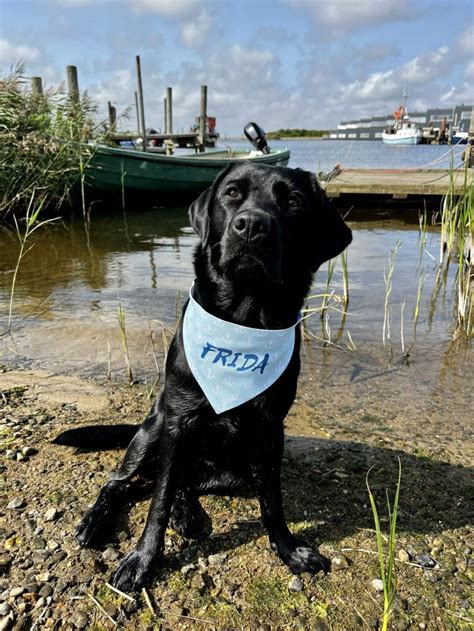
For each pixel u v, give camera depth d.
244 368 0.78
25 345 1.60
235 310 0.84
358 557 0.80
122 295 2.09
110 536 0.83
